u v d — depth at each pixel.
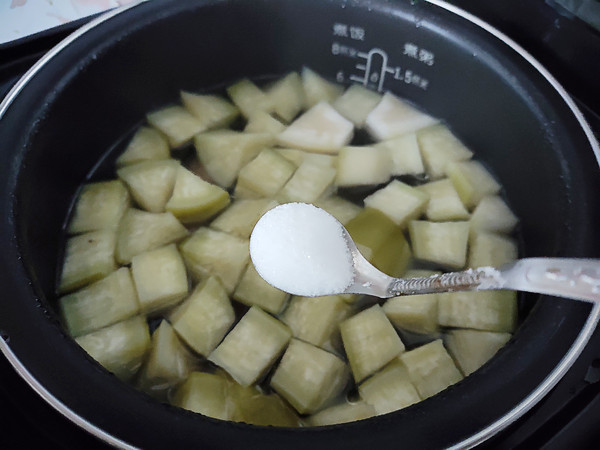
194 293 0.24
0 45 0.26
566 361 0.17
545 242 0.23
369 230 0.26
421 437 0.16
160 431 0.16
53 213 0.26
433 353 0.22
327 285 0.21
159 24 0.26
